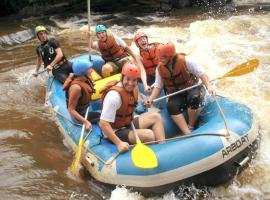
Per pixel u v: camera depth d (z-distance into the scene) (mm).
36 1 11180
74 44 8047
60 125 4324
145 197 3260
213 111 3850
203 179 3250
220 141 3285
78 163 3498
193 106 3746
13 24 9898
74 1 11305
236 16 9234
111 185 3369
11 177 3709
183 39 7875
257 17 9031
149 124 3615
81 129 3920
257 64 4000
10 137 4477
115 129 3584
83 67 3850
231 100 3941
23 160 3988
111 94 3389
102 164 3432
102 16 10648
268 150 3824
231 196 3301
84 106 3980
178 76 3756
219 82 5531
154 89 3904
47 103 5199
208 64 6195
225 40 7363
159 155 3232
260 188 3383
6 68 6820
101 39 5219
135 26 9453
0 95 5676
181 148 3252
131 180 3246
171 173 3166
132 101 3500
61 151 4148
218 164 3234
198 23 8445
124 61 5254
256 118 3787
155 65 4707
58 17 10602
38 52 5520
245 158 3418
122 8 11352
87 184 3570
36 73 5742
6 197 3422
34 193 3473
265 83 5461
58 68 5180
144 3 11508
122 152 3387
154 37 8188
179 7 11328
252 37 7531
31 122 4840
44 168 3838
